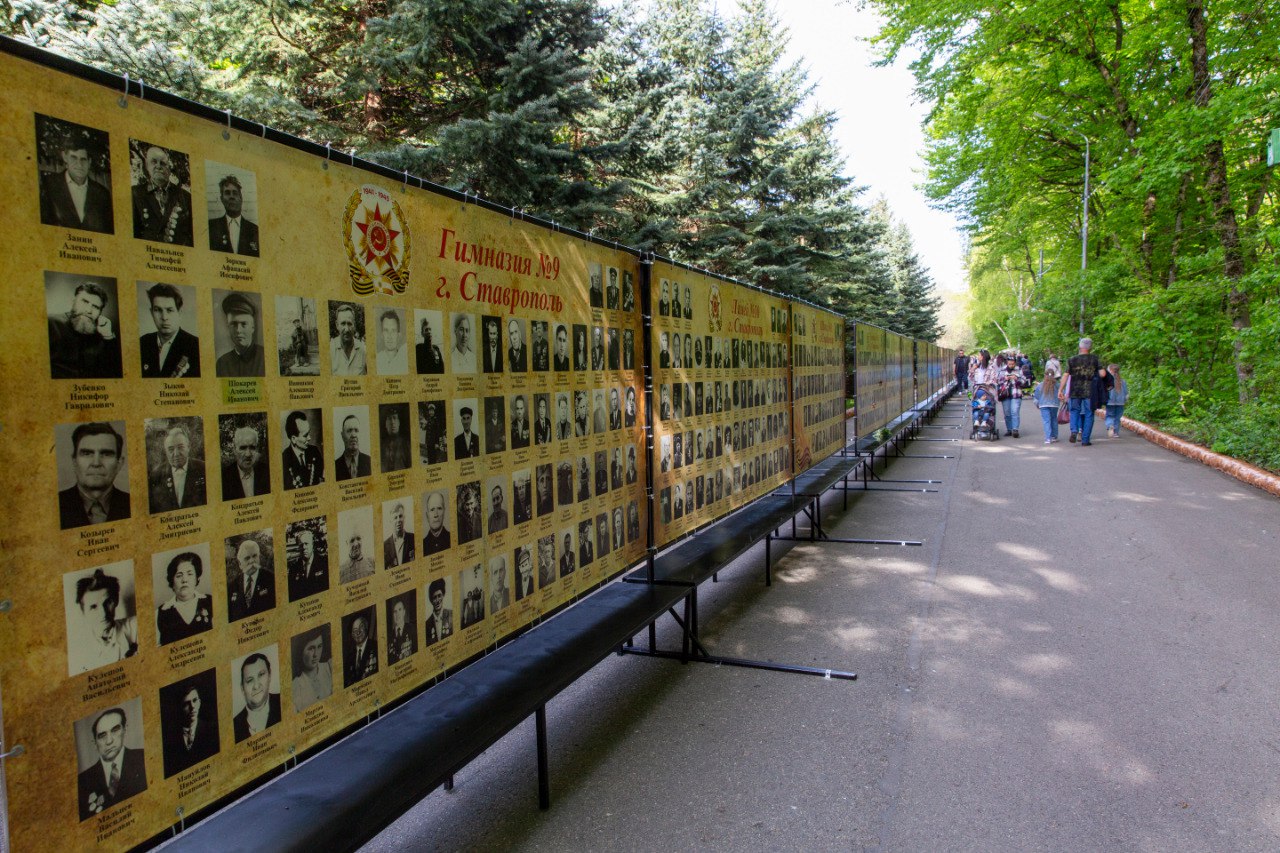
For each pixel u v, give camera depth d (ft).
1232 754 11.47
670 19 67.97
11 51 5.07
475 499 9.86
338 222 7.72
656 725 12.94
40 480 5.26
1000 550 24.30
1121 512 29.19
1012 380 58.39
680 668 15.51
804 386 26.16
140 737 5.96
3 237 5.02
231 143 6.62
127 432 5.81
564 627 12.69
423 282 8.91
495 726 9.17
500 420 10.34
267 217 6.95
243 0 32.83
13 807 5.13
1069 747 11.80
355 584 8.00
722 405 18.56
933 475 40.63
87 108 5.53
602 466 13.15
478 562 9.93
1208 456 39.81
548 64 35.63
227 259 6.57
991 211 85.46
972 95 64.75
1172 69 56.18
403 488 8.63
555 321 11.69
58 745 5.40
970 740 12.09
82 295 5.49
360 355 8.01
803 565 23.36
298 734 7.34
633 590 14.76
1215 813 9.97
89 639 5.59
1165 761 11.33
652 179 55.06
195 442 6.33
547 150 35.42
